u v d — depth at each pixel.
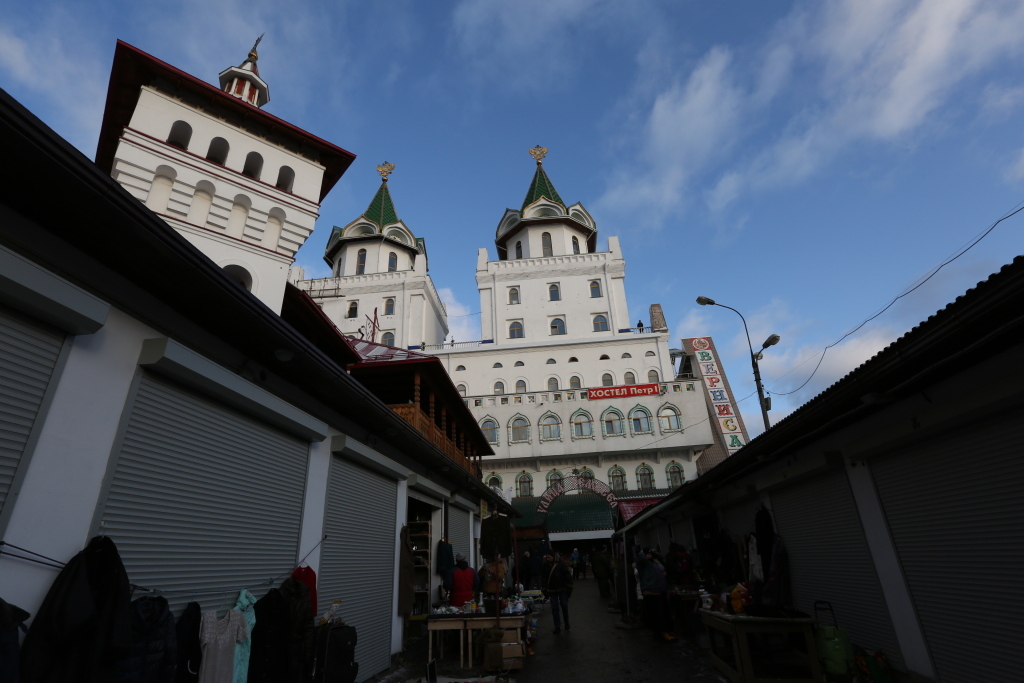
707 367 45.16
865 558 6.55
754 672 6.97
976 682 4.86
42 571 3.34
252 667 5.05
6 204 3.34
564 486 25.50
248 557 5.42
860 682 6.14
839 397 5.71
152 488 4.30
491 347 43.03
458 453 17.14
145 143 13.67
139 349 4.33
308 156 17.27
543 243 49.19
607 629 11.79
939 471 5.31
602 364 42.09
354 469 8.13
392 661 8.81
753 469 9.62
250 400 5.34
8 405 3.29
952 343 4.33
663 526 19.75
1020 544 4.38
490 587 8.92
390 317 44.19
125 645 3.39
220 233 14.28
